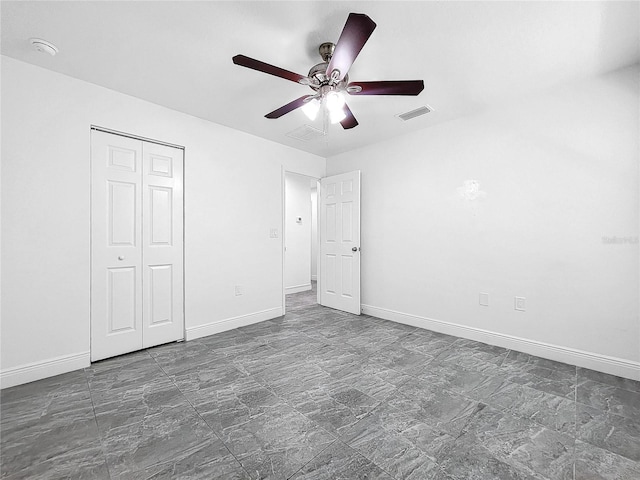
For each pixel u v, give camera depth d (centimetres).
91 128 236
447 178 306
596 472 126
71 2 150
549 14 158
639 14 155
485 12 157
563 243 236
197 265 297
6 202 197
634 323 208
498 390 194
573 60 199
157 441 146
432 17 160
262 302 356
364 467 129
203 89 241
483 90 240
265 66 160
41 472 126
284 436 150
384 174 365
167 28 170
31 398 184
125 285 253
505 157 266
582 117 226
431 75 218
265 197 360
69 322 221
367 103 262
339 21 164
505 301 268
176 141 281
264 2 150
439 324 313
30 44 183
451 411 171
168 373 219
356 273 385
